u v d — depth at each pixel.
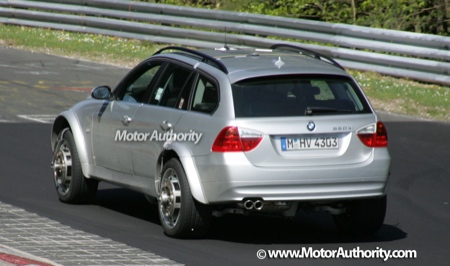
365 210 19.84
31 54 55.06
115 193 24.61
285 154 18.27
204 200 18.45
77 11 62.66
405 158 30.80
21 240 18.17
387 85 45.69
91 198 22.78
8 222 19.91
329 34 50.31
